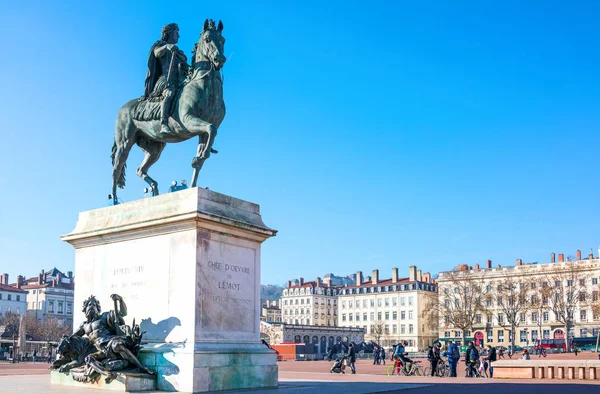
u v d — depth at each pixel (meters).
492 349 25.42
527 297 103.12
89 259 11.41
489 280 108.56
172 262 10.10
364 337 131.00
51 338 90.88
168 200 10.44
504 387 13.26
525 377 19.03
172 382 9.39
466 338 109.00
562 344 85.31
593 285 96.69
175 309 9.88
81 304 11.35
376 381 14.74
